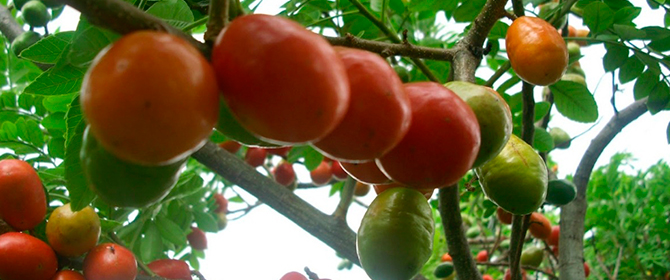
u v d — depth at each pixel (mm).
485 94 206
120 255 328
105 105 125
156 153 131
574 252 494
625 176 665
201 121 131
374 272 224
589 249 678
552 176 498
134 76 124
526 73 271
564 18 432
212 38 152
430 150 168
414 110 169
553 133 582
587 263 647
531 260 587
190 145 134
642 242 621
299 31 138
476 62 284
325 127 139
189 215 479
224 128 182
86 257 329
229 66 136
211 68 136
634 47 373
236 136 182
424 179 173
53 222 320
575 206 513
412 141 168
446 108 169
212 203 564
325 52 138
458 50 282
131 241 427
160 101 125
